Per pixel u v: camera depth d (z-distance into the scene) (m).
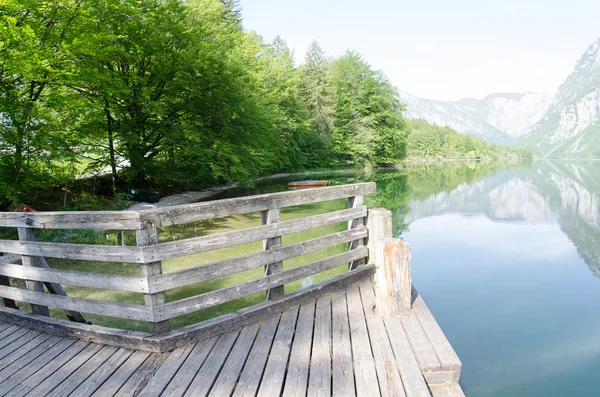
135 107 14.69
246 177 18.44
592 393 4.10
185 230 10.85
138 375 2.84
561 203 19.78
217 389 2.61
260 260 3.68
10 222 3.74
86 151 12.80
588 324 5.72
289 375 2.75
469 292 7.08
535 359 4.80
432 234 12.27
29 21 9.52
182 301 3.22
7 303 4.16
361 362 2.88
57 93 10.52
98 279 3.28
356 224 4.81
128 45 13.40
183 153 15.80
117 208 13.25
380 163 52.38
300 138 36.31
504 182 32.34
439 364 2.79
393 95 49.34
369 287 4.44
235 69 16.03
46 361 3.13
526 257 9.48
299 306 3.97
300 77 40.22
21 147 9.65
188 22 16.72
